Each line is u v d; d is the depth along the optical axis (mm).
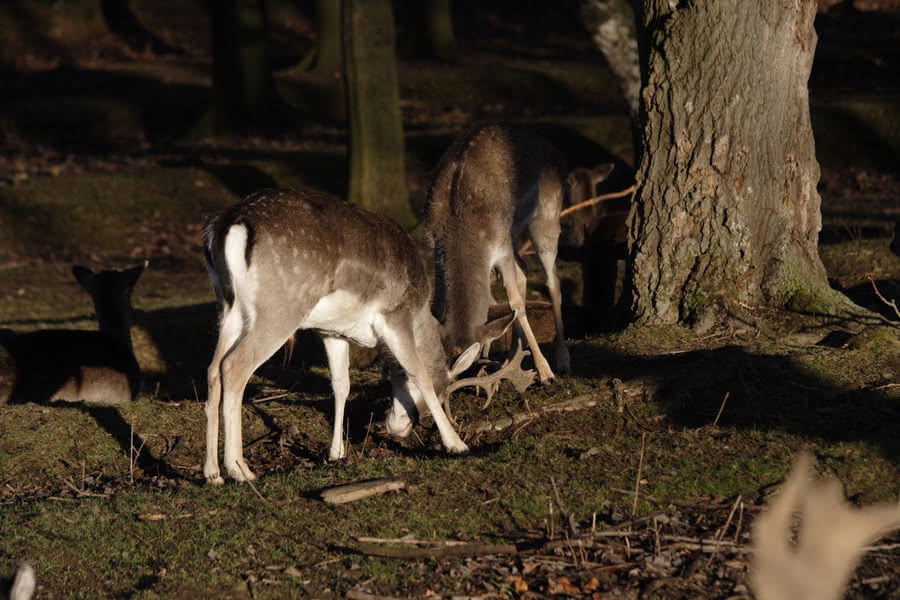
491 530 7055
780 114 10656
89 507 7789
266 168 26875
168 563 6801
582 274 14969
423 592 6277
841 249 14391
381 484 7633
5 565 6812
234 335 8383
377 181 22906
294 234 8320
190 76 38938
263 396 10930
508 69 38562
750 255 10711
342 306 8688
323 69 39312
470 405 9758
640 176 11070
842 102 30219
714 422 8664
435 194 10523
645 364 9953
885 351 9703
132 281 12969
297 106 34844
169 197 25375
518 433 9055
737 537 6668
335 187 26344
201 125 32250
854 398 8812
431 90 36625
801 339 10203
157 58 42031
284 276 8281
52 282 20766
